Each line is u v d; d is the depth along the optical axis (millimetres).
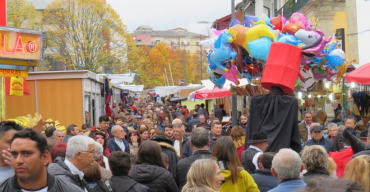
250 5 41719
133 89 44375
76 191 4094
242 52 10742
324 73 11164
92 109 18750
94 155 5781
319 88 16484
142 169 6656
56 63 49781
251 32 9961
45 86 16766
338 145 10055
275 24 10344
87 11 48719
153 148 6812
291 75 8742
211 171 5062
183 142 11250
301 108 20484
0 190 3910
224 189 6035
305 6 24656
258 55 9836
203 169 5059
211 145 11195
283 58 8742
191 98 22109
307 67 10516
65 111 16766
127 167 6102
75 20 48062
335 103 18203
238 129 9898
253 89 12766
